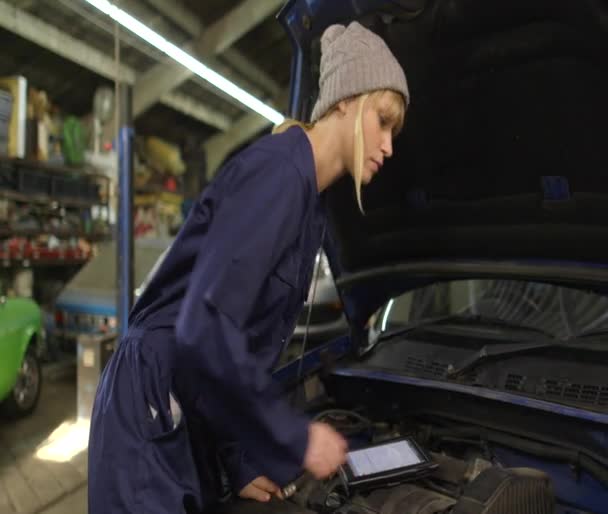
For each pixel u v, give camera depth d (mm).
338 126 1119
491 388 1590
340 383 1996
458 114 1604
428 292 2248
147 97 7758
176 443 1130
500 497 1132
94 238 7816
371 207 1958
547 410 1417
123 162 4105
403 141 1761
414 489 1333
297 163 1039
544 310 1822
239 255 951
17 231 6504
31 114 6688
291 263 1071
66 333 5398
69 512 2982
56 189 7090
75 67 7191
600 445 1385
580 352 1567
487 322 1938
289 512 1250
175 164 9531
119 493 1061
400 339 2049
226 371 916
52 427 4266
